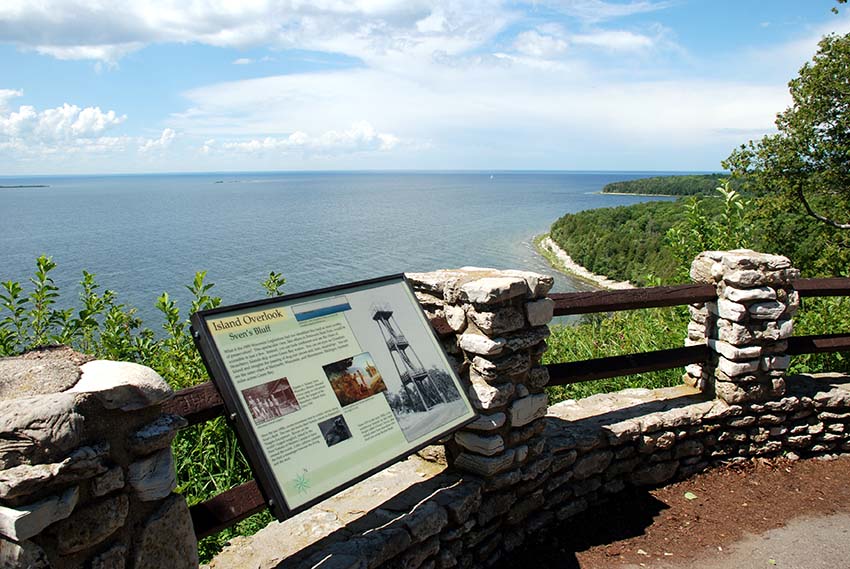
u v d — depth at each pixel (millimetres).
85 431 1812
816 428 4766
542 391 3709
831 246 13625
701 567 3533
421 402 3025
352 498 3324
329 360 2752
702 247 7230
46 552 1746
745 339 4434
